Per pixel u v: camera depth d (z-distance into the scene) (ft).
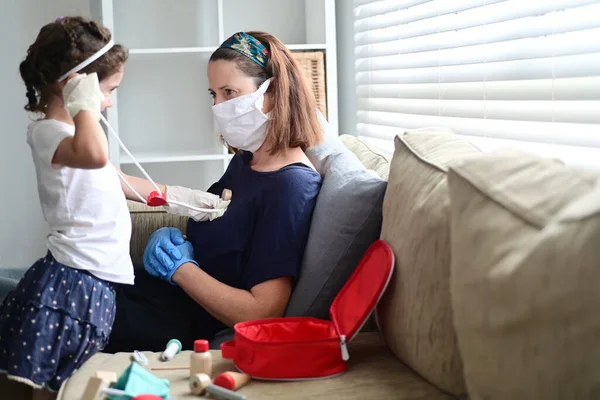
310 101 6.56
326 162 6.59
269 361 4.88
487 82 6.59
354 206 5.90
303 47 9.85
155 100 11.14
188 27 11.07
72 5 10.83
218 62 6.36
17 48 10.78
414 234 4.95
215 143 11.32
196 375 4.67
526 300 3.58
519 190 4.09
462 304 4.05
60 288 5.51
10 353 5.40
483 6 6.52
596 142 5.20
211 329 6.57
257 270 6.01
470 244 4.12
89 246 5.68
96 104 5.45
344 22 10.27
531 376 3.52
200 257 6.54
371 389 4.69
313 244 6.00
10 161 10.98
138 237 7.72
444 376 4.53
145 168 11.23
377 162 7.04
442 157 5.32
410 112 8.23
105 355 5.62
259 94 6.30
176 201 6.58
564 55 5.42
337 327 5.23
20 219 11.12
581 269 3.38
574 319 3.35
